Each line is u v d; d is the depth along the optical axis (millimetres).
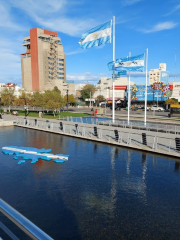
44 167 13102
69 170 12516
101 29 23172
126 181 10844
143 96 68438
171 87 72562
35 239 1614
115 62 25234
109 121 30047
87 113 50438
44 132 26062
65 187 10141
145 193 9508
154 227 7086
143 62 23875
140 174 11805
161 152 15328
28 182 10766
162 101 70375
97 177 11391
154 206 8391
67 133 23531
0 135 24156
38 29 96812
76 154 15945
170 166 13062
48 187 10148
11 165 13516
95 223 7293
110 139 19922
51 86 96438
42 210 8078
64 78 110188
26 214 7801
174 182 10711
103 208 8227
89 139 20781
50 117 40750
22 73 109750
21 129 28719
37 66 97312
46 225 7160
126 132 23172
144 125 25359
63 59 108500
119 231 6875
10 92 55875
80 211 8023
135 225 7188
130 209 8164
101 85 117688
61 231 6855
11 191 9719
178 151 15164
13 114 46094
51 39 101750
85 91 96500
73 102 87250
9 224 6914
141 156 15211
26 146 18703
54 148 17859
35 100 47812
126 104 75188
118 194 9406
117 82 108625
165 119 35656
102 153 16125
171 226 7141
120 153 16062
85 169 12672
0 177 11469
